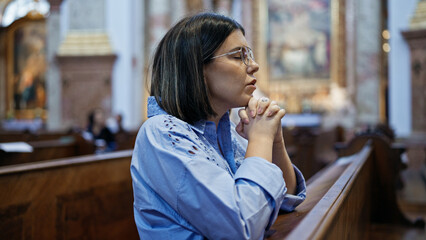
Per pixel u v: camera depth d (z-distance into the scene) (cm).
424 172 695
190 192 87
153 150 94
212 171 89
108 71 1092
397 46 1027
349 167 200
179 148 92
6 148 361
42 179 208
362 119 1248
